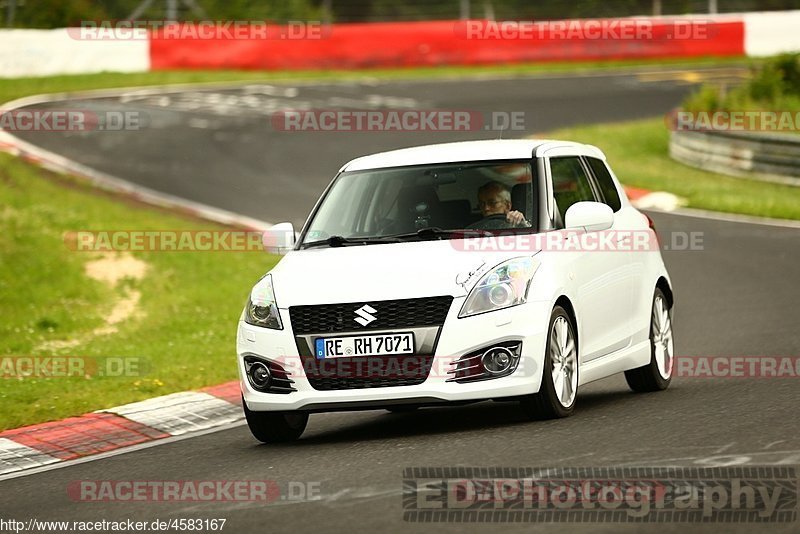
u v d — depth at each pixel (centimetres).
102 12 15075
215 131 11319
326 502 2223
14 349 4922
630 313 3403
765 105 11694
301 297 2928
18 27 14562
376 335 2844
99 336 5178
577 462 2380
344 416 3525
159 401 3716
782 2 17900
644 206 8481
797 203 8281
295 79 14488
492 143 3406
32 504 2544
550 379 2897
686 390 3422
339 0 18338
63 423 3481
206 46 14850
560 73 14925
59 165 9550
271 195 8800
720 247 6788
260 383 2969
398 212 3186
